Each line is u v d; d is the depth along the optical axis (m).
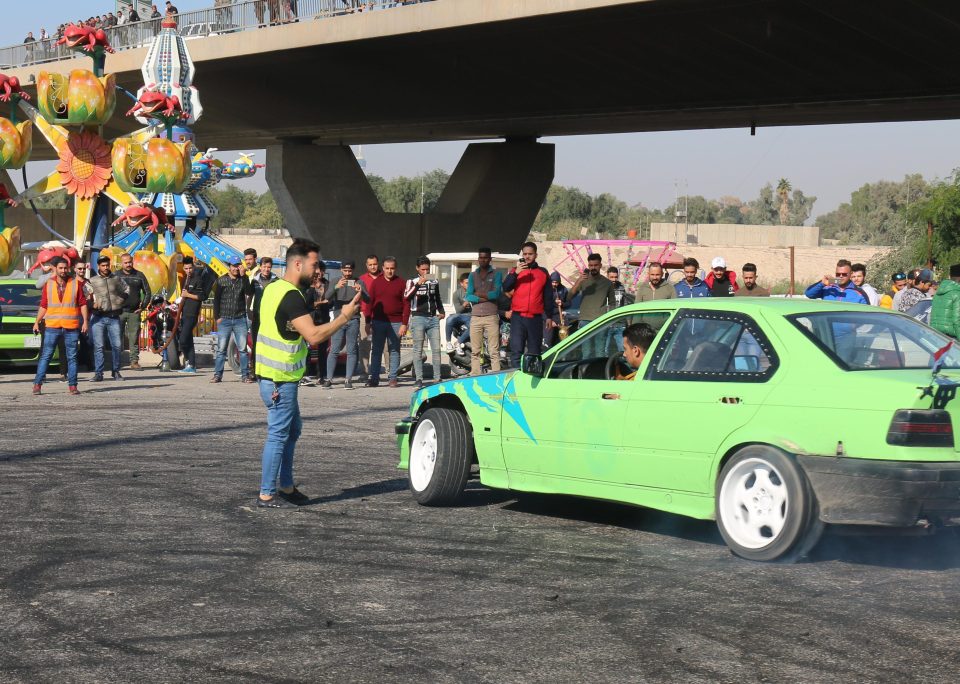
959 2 27.61
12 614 5.74
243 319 19.75
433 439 8.80
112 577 6.50
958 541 7.52
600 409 7.69
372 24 40.31
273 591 6.20
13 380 19.94
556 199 173.25
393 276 18.98
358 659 5.05
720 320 7.33
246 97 53.94
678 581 6.45
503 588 6.29
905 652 5.16
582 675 4.84
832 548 7.29
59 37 56.62
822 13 30.22
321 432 13.20
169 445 11.94
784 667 4.95
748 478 6.98
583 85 42.28
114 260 24.27
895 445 6.32
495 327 17.61
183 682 4.75
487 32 37.75
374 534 7.71
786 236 122.31
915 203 51.06
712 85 39.31
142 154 24.78
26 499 8.88
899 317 7.43
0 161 25.06
